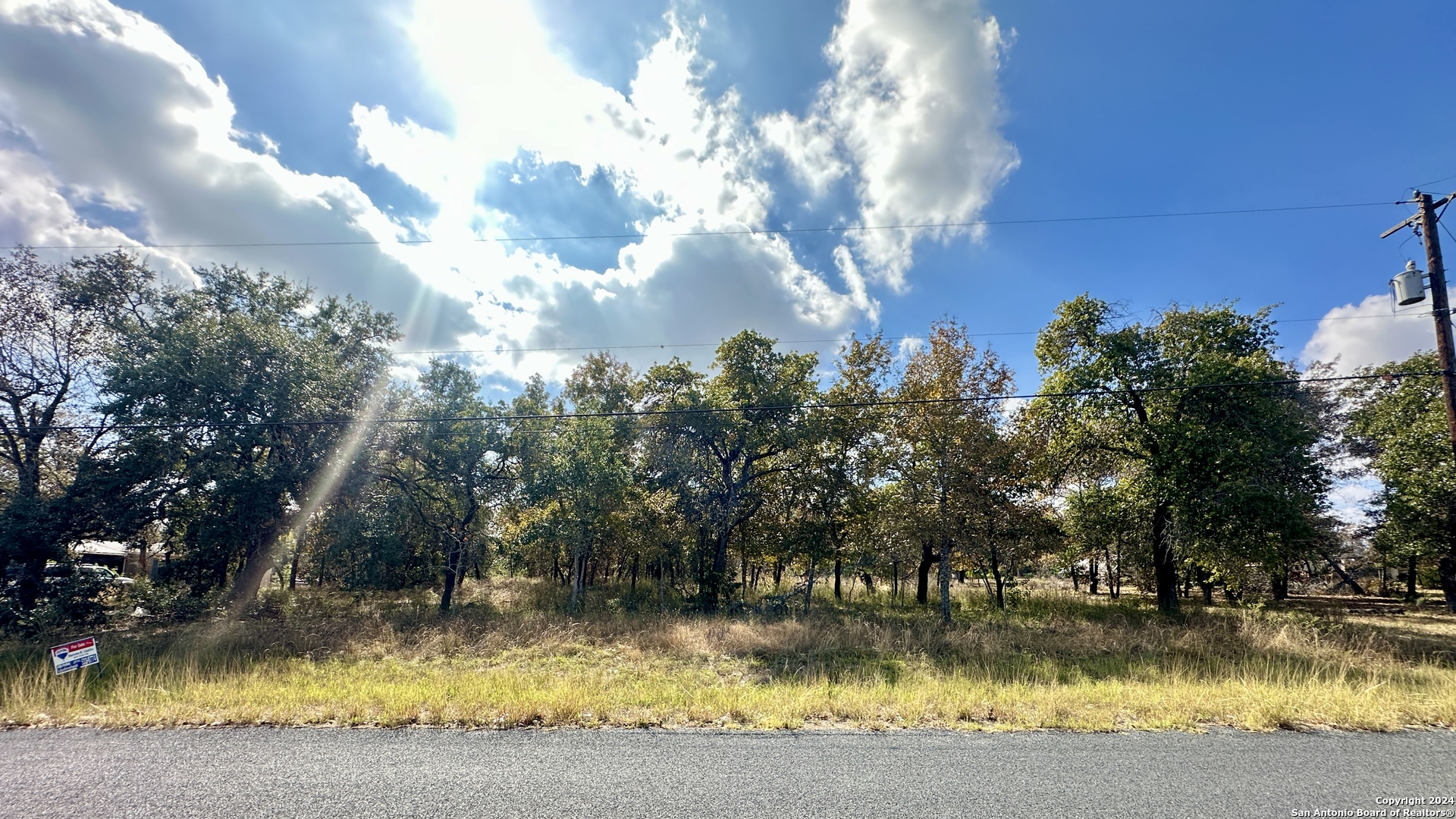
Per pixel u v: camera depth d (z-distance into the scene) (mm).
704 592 19828
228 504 15727
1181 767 4949
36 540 14086
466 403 19266
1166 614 17859
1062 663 10734
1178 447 16438
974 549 15977
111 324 17094
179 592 16828
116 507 14719
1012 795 4398
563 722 6012
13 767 4824
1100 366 18359
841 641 12773
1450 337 9484
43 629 12828
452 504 19781
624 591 24766
